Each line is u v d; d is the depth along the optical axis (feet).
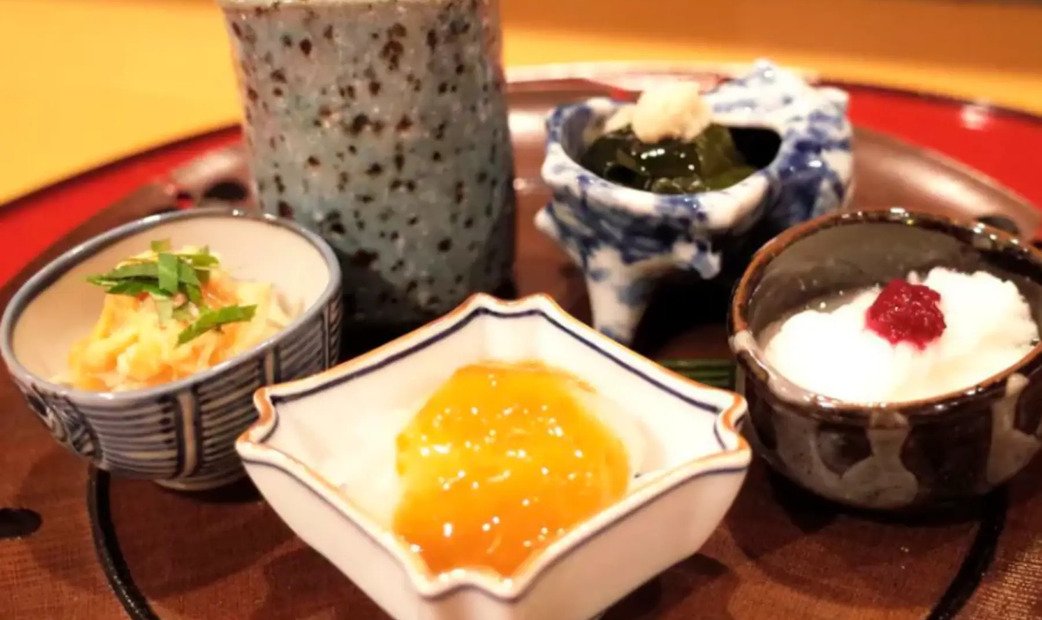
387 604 0.82
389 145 1.01
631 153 1.06
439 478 0.85
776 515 0.93
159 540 0.95
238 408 0.92
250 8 0.96
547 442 0.85
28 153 1.72
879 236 1.00
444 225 1.06
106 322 0.98
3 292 1.19
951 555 0.89
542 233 1.19
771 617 0.86
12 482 1.01
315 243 1.02
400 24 0.96
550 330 0.96
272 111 1.01
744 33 2.06
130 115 1.83
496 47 1.05
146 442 0.90
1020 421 0.85
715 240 0.99
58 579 0.92
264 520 0.96
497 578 0.74
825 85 1.55
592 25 2.12
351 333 1.12
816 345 0.94
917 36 2.01
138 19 2.26
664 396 0.90
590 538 0.77
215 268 1.03
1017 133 1.40
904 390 0.91
